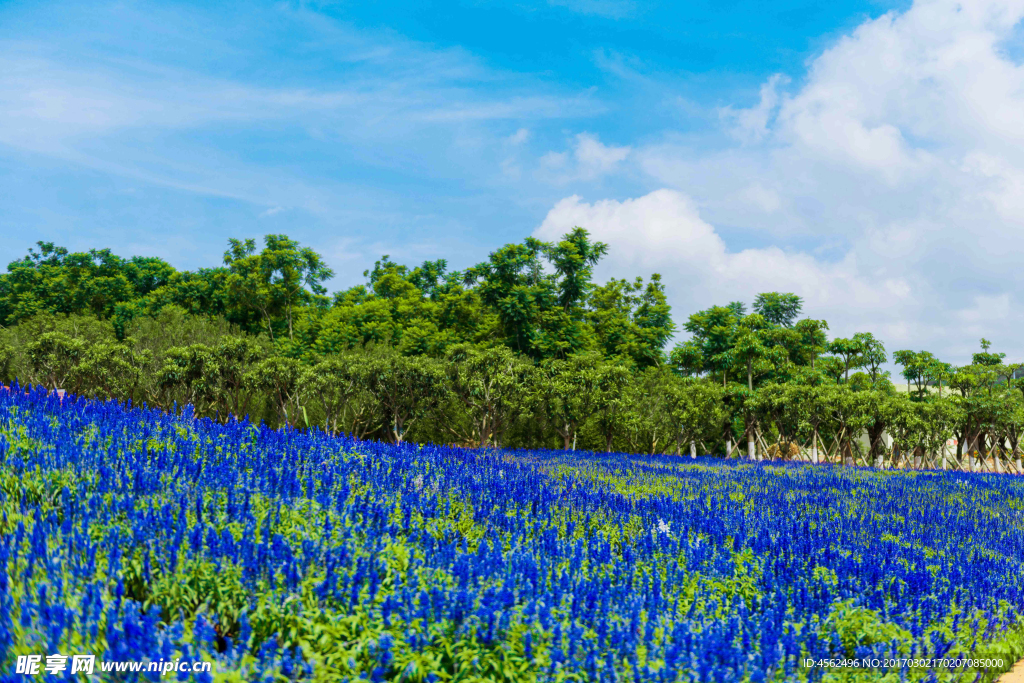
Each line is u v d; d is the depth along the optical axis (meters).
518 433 39.75
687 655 4.64
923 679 5.25
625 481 17.70
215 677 3.51
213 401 40.25
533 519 9.05
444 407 36.09
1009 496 20.75
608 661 4.43
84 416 9.64
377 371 34.06
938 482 23.89
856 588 7.04
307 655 3.90
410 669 3.99
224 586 4.61
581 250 56.06
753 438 46.16
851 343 52.00
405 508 8.27
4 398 9.79
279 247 66.31
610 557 7.23
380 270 83.06
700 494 15.49
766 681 4.70
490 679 4.13
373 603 4.74
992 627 6.63
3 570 4.09
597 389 34.03
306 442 10.84
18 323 73.25
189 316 63.41
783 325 62.50
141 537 5.18
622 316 58.56
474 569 5.78
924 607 6.69
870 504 16.16
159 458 8.07
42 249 85.25
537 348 47.50
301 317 68.00
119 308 67.25
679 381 42.97
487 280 51.12
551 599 5.47
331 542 5.83
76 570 4.35
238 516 6.27
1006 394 39.31
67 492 6.08
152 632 3.71
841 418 38.69
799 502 15.41
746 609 6.10
